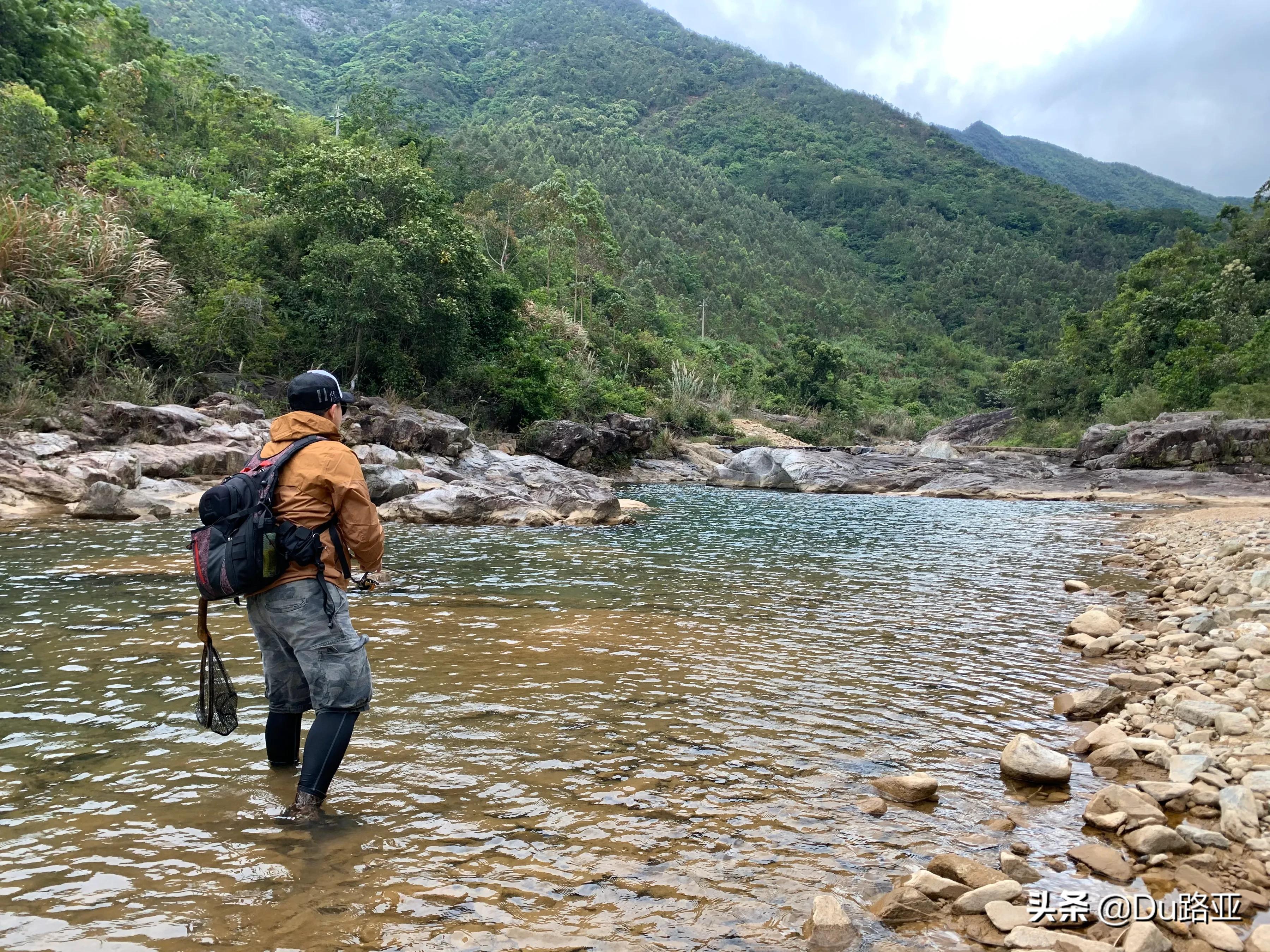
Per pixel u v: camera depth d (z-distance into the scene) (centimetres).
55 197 1998
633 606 742
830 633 656
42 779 332
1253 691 481
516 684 486
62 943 220
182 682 465
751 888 267
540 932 236
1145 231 16562
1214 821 327
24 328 1599
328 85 16138
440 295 2431
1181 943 243
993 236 16388
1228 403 3041
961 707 473
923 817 327
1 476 1234
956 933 246
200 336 1950
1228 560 960
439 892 255
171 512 1255
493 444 2500
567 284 5259
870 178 18875
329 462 314
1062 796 352
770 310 10962
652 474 2958
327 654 312
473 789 337
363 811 312
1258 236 4384
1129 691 505
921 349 11325
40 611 624
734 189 16462
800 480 2844
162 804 312
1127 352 4216
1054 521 1775
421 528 1318
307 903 246
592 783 348
